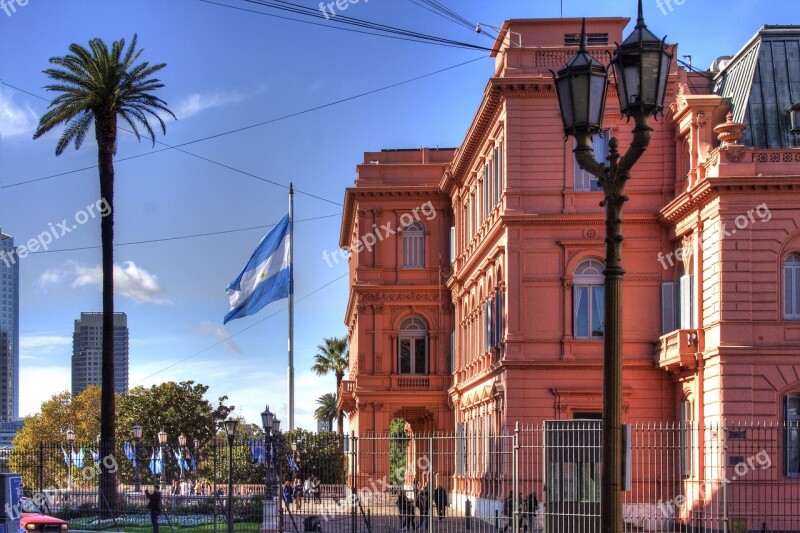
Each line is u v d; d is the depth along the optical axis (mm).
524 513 35219
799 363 40094
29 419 142750
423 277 70000
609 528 15422
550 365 45875
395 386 69312
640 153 15766
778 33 46281
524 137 47000
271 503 47594
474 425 57781
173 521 44625
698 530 36938
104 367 49812
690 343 42500
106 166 51000
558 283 46500
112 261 50750
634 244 46562
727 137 41688
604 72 16328
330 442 46406
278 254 45406
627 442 16484
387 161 72750
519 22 48312
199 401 104625
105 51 51219
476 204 57031
